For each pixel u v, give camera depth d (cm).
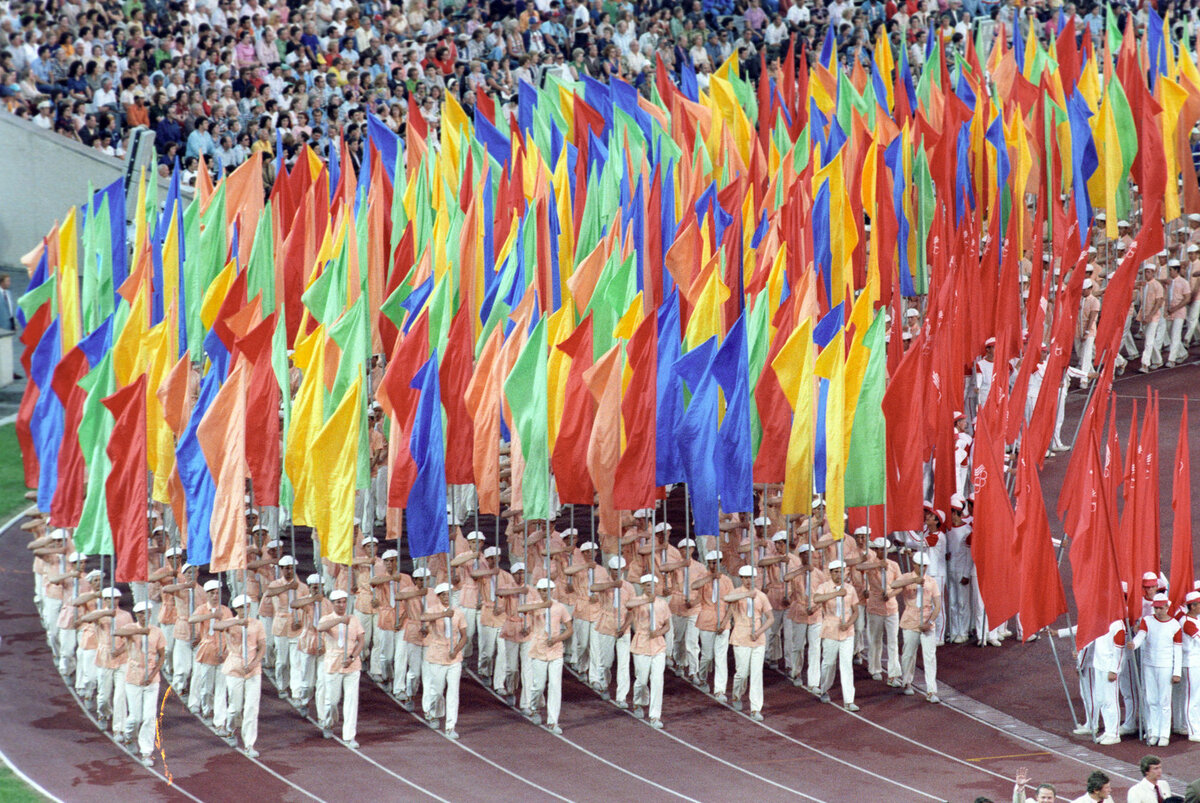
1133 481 6103
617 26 12850
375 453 7669
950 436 6794
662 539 6519
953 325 7619
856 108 10375
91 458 6244
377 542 7750
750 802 5316
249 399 6284
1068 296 7644
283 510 7181
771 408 6481
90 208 7856
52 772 5453
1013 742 5975
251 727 5703
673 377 6450
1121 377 9788
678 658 6588
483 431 6481
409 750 5762
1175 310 9725
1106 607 5928
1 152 10369
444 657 5881
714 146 10288
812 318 6631
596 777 5519
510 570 6994
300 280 8450
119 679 5759
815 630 6306
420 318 6606
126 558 5919
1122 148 9825
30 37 10788
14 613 6900
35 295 7712
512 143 9525
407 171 9550
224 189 8306
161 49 11125
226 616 5997
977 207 9994
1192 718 6022
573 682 6525
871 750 5838
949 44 13050
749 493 6294
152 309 7681
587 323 6247
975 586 6919
